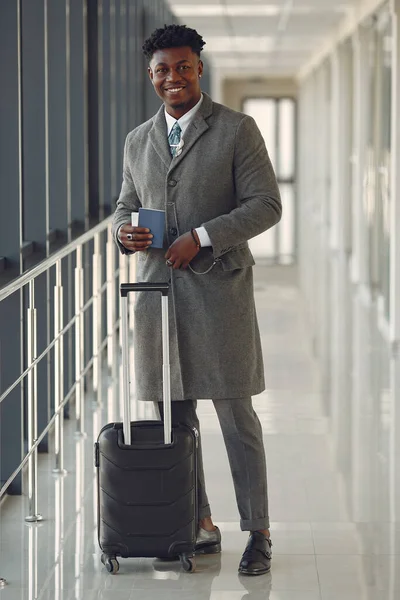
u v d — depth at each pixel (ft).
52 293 21.24
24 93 18.90
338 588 12.80
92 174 25.43
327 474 17.87
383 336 31.17
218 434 20.56
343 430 20.77
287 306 37.19
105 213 28.14
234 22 49.06
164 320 12.75
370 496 16.61
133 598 12.50
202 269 13.03
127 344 12.85
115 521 12.97
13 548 14.25
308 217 77.36
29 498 15.43
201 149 13.04
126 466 12.84
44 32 18.85
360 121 41.29
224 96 101.55
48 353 19.24
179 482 12.88
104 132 28.27
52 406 21.27
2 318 16.84
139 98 35.86
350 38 47.24
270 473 17.94
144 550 13.03
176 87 12.84
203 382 13.25
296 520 15.44
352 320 34.06
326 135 62.08
